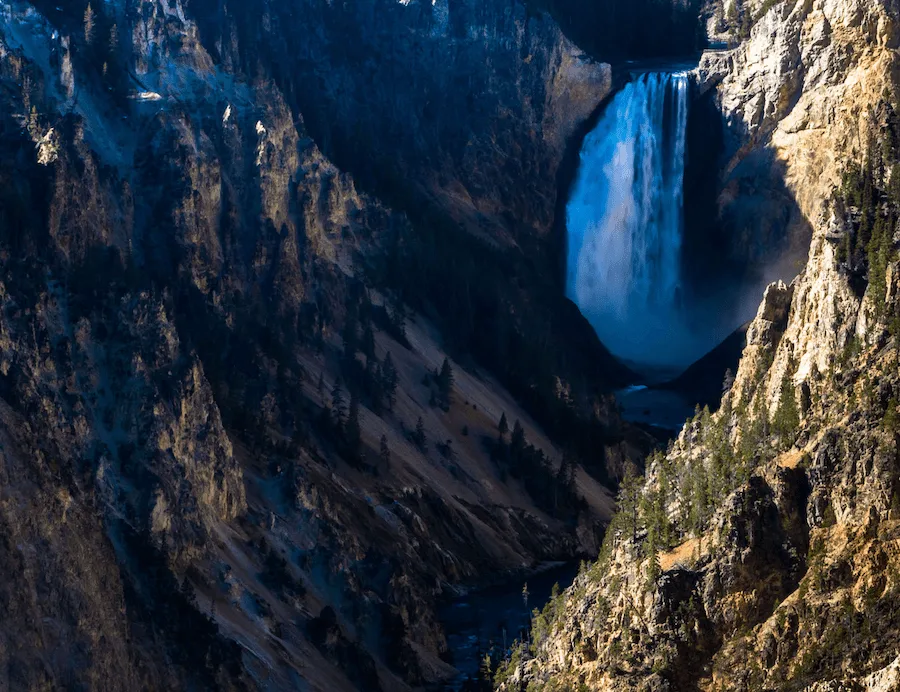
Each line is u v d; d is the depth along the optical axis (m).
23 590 168.50
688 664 159.50
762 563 158.75
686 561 163.12
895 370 156.12
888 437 153.00
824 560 153.62
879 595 149.12
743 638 156.12
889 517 151.75
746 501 159.88
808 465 158.75
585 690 165.50
